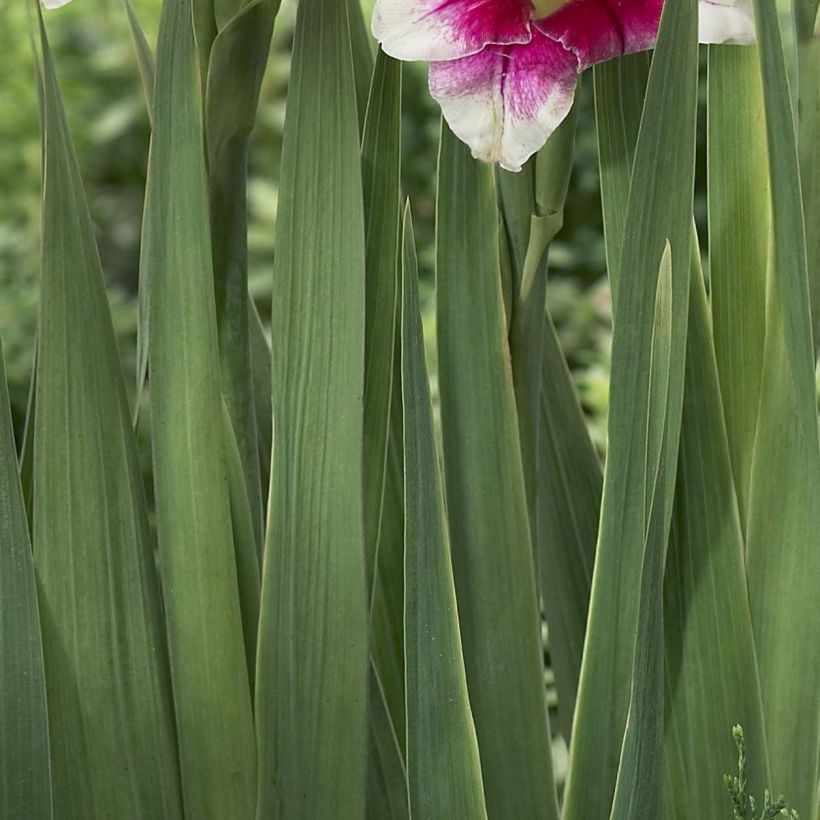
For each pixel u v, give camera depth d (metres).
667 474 1.15
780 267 1.14
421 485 1.12
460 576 1.19
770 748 1.21
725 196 1.20
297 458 1.15
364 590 1.15
